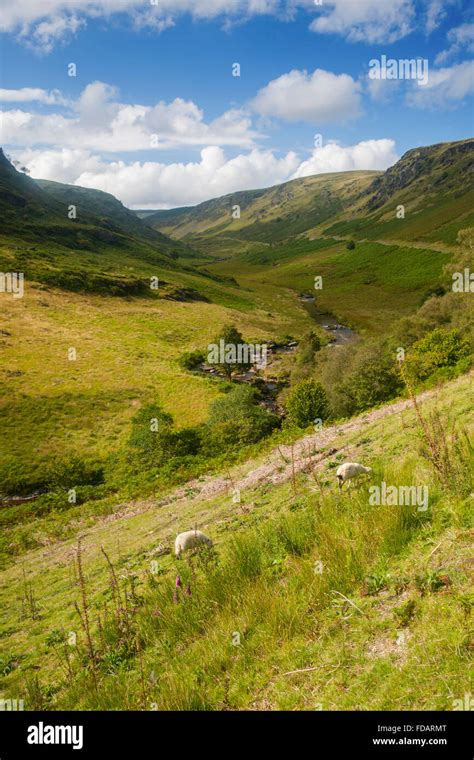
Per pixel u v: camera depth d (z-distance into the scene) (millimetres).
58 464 42250
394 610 6039
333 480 14078
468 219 176125
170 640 8219
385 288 138250
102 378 68312
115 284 121438
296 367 70000
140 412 52125
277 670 6156
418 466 10531
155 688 6793
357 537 8281
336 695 5281
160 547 15266
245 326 106375
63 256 145375
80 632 10789
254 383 70188
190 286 143125
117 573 14391
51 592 15617
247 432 40500
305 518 10469
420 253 161000
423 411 16953
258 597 7820
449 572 6234
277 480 17766
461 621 5270
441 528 7477
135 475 39344
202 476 29609
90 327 93875
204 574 10172
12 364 70188
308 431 30375
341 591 7082
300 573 7973
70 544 23031
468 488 8109
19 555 24516
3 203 182250
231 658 6832
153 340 90562
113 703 6840
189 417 55688
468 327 42375
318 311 125750
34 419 54844
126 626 9109
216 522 15617
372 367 34625
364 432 19250
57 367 71188
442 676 4809
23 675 9594
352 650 5840
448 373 25844
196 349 87688
